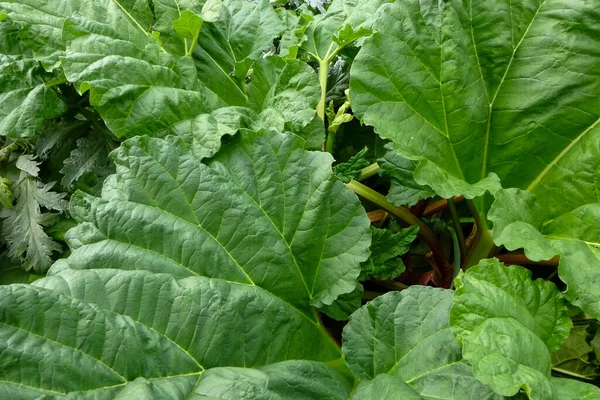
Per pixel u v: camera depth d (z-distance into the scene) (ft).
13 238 3.28
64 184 3.18
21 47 3.03
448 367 2.12
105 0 3.04
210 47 3.34
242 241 2.46
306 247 2.53
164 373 2.01
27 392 1.77
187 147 2.67
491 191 2.58
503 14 2.77
